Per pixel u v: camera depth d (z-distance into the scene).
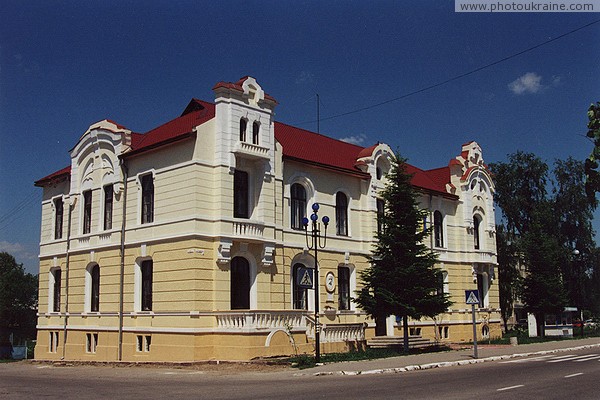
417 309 30.84
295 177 32.84
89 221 35.19
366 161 36.91
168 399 14.87
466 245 45.25
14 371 28.59
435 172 47.97
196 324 27.11
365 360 26.42
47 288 37.75
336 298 34.25
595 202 7.36
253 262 29.78
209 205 28.45
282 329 27.67
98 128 34.22
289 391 16.16
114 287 31.92
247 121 30.09
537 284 47.12
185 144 28.94
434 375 20.16
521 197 62.19
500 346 37.47
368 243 36.44
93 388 18.09
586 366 22.22
